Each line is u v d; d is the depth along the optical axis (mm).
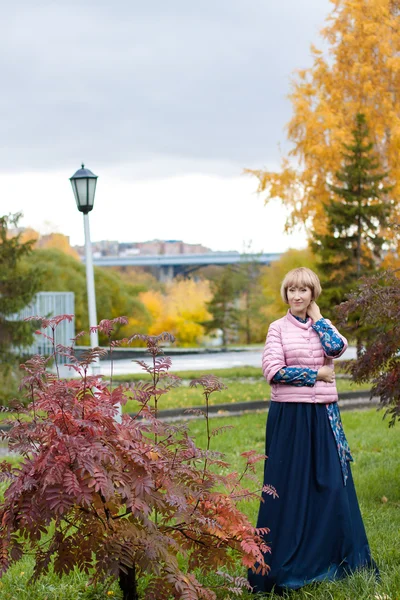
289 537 4332
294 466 4430
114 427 3529
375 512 6113
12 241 16203
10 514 3283
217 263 86688
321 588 4137
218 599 4145
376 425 11250
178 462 3684
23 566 4816
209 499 3881
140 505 3283
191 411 3982
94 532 3584
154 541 3412
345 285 20422
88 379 3727
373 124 25203
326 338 4570
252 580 4289
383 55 25719
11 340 15742
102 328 3738
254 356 28797
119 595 4188
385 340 6406
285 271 35750
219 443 9938
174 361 26391
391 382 6445
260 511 4477
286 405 4535
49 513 3213
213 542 3881
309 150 24344
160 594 3602
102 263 88688
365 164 20906
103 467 3324
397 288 6336
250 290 47656
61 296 22938
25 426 3551
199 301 50625
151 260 87438
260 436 10547
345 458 4512
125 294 45500
